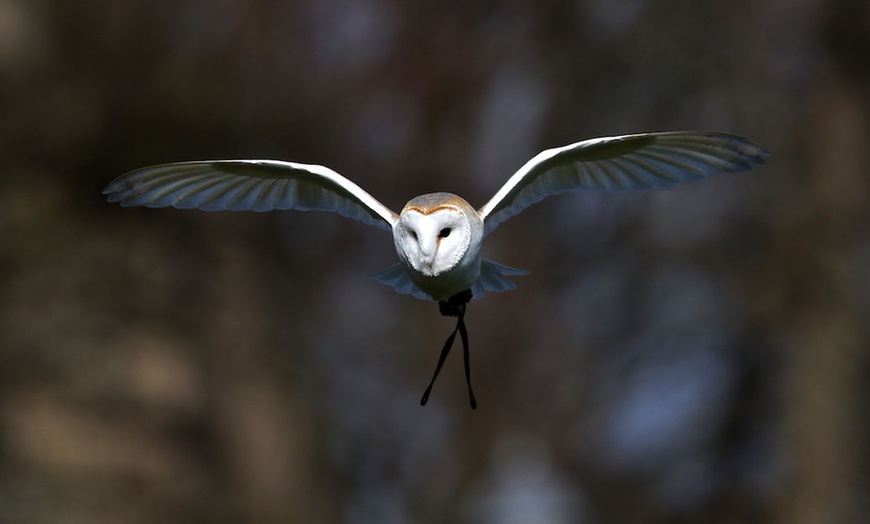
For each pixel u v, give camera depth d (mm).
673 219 19297
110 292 14242
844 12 17328
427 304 18828
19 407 13180
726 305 18484
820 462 16984
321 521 15367
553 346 19797
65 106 14641
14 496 12562
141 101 15047
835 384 16938
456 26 18906
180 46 15430
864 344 16938
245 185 5520
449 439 19062
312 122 17172
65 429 13195
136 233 14820
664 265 19688
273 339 15734
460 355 19047
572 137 18953
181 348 14367
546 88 19453
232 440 14281
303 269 17203
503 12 19641
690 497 19219
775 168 17438
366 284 18062
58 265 14109
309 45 17250
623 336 20141
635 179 5469
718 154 5270
